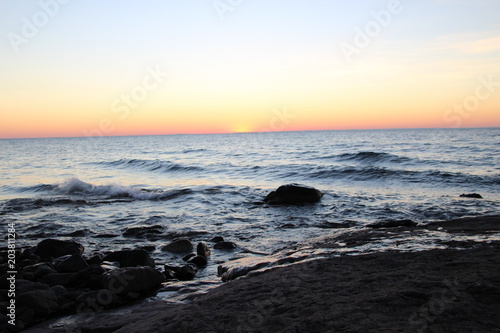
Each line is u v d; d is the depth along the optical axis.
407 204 13.57
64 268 6.97
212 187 19.53
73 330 4.71
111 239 10.28
